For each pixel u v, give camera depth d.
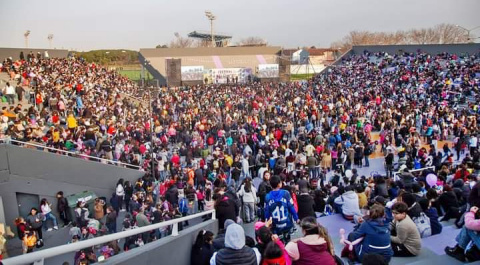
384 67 53.31
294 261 5.10
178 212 13.59
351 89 43.72
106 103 29.81
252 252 5.24
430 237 8.12
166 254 5.63
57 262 7.30
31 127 19.97
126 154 21.55
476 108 30.47
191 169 18.62
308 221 5.23
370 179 13.48
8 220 16.52
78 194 18.12
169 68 63.16
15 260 2.63
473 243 6.66
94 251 7.64
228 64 73.25
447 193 9.55
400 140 23.80
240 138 23.94
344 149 23.20
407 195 8.22
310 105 33.72
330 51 112.62
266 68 67.25
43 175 17.56
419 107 31.75
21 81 29.17
